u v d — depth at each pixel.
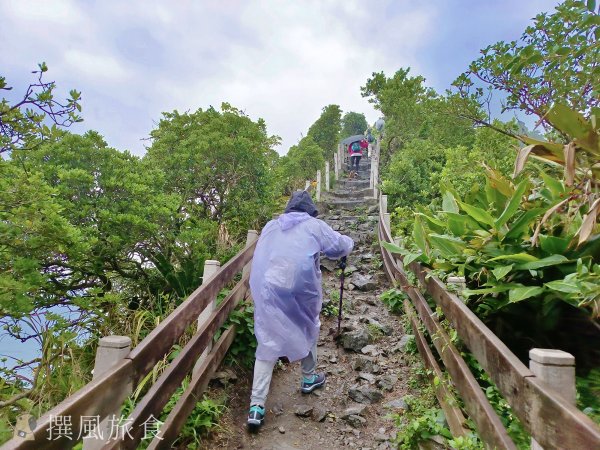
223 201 6.20
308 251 2.86
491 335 1.77
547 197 2.90
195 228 4.93
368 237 7.38
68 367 3.03
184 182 5.83
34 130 2.65
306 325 2.83
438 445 2.32
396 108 11.73
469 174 5.01
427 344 3.21
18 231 2.82
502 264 2.62
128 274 4.71
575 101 2.69
